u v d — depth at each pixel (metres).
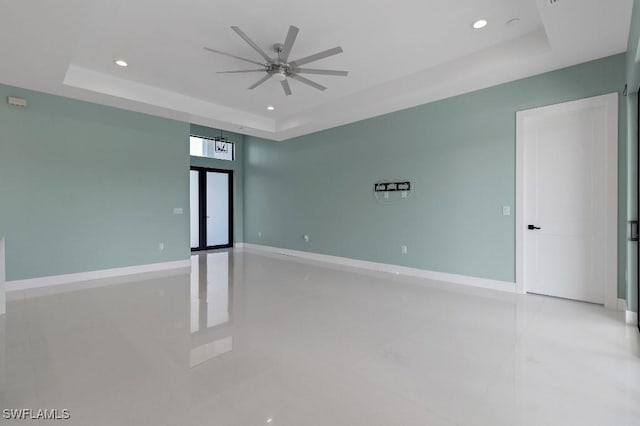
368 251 5.70
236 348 2.52
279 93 5.00
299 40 3.43
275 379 2.07
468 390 1.95
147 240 5.50
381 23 3.12
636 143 2.97
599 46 3.11
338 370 2.18
